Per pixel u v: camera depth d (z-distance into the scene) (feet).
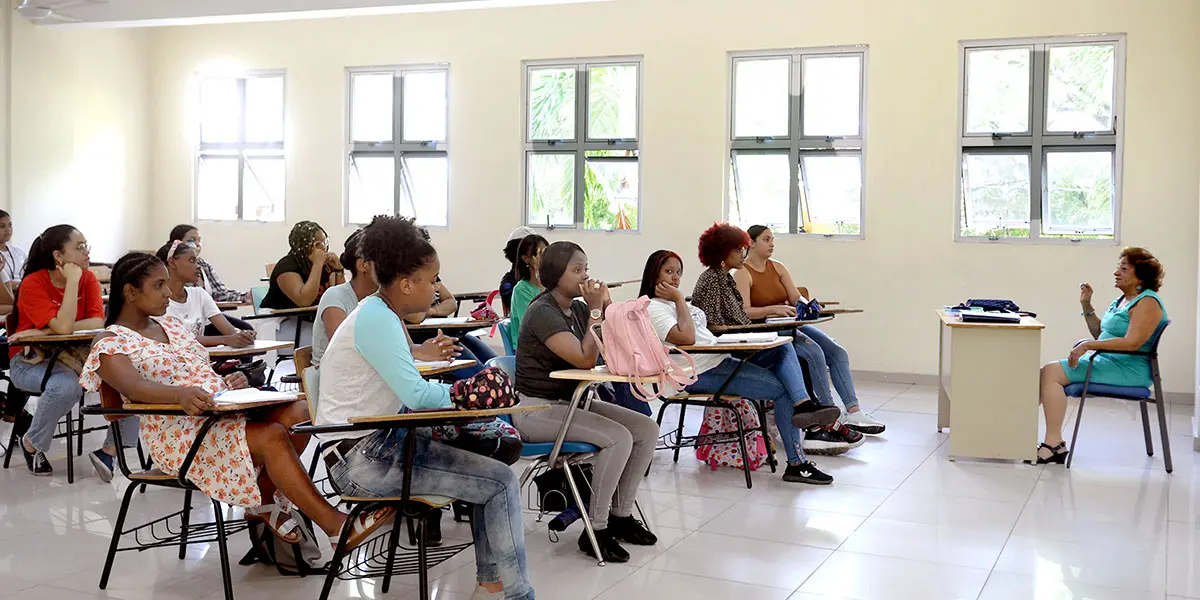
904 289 27.84
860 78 28.12
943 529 13.97
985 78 27.20
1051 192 26.96
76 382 16.39
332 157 33.22
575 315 13.38
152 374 10.78
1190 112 25.26
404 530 12.72
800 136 28.73
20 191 30.68
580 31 30.40
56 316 16.33
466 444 10.36
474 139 31.71
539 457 12.53
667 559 12.61
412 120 32.55
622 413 12.93
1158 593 11.46
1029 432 17.87
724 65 29.09
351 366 9.86
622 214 30.68
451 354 10.99
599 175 30.76
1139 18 25.57
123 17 29.86
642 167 30.01
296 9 27.84
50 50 31.53
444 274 32.27
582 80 30.58
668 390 12.68
